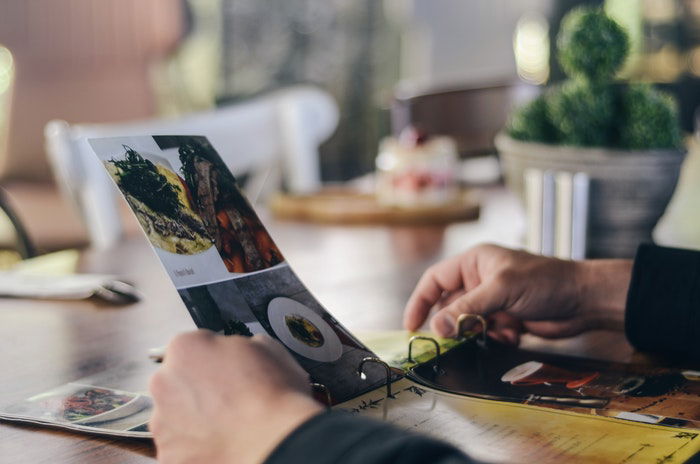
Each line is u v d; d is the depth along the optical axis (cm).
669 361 80
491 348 82
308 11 409
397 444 42
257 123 193
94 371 78
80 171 161
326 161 425
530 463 54
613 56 128
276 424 48
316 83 417
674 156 126
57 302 107
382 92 431
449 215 162
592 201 127
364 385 67
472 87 258
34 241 231
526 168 133
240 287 70
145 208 68
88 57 292
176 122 174
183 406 52
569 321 90
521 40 464
